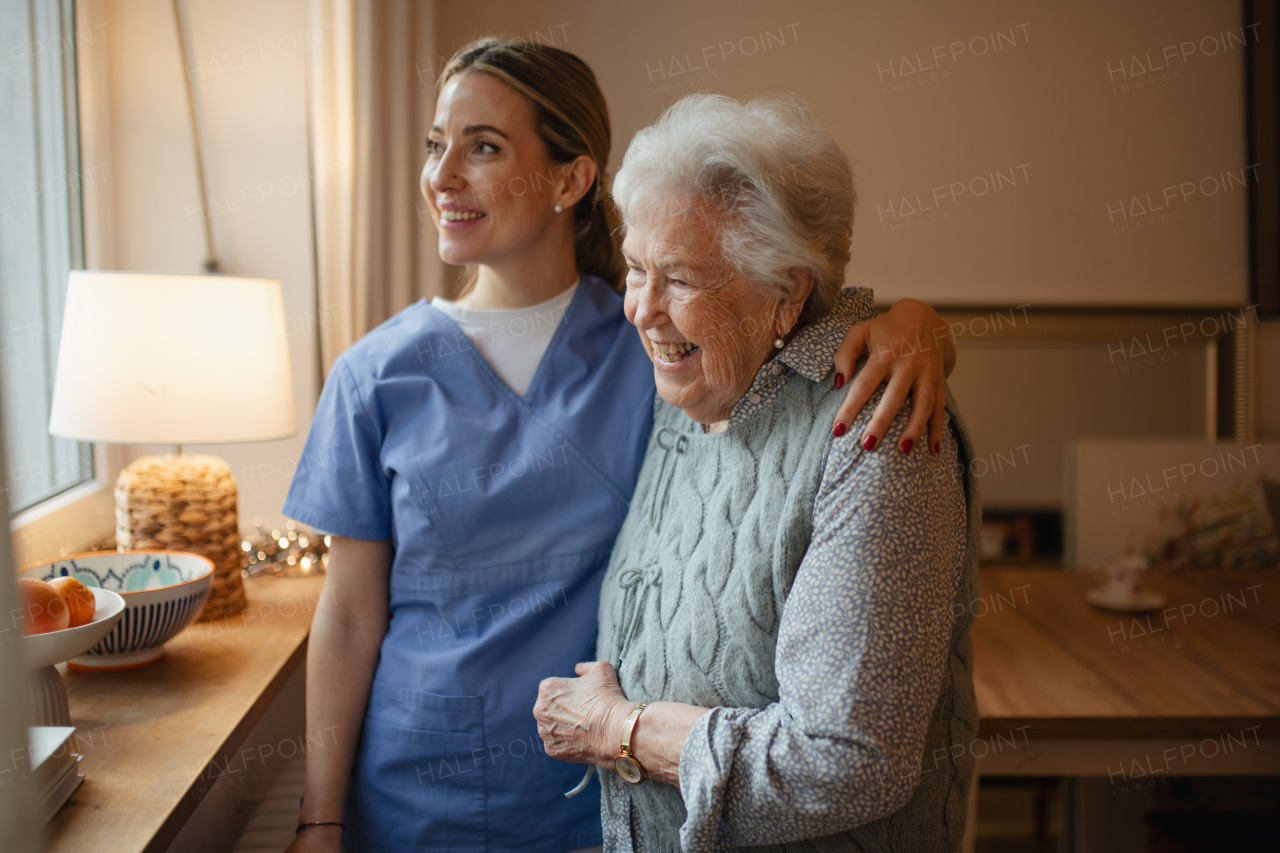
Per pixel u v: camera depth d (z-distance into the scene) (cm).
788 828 74
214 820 140
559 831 107
